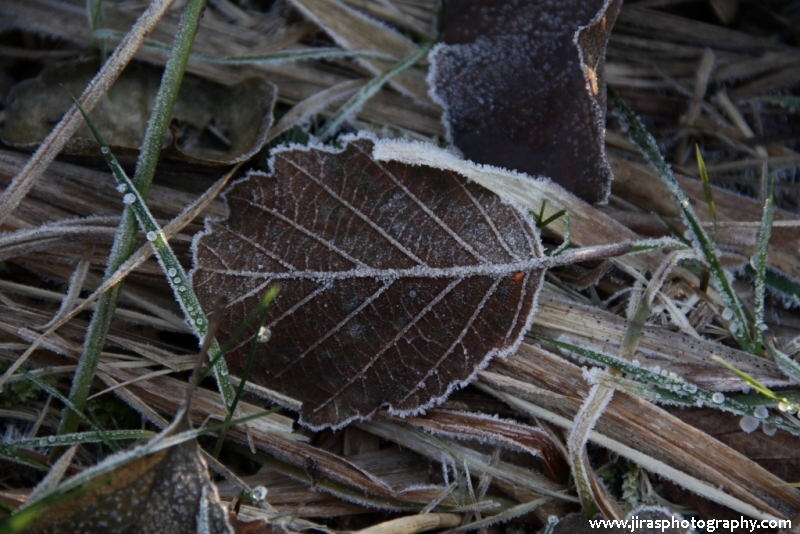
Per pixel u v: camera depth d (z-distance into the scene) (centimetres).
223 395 41
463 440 42
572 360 42
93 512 39
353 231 42
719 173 45
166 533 39
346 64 45
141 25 42
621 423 42
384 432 42
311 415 42
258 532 39
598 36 41
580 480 41
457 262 42
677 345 42
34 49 45
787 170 45
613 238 43
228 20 45
